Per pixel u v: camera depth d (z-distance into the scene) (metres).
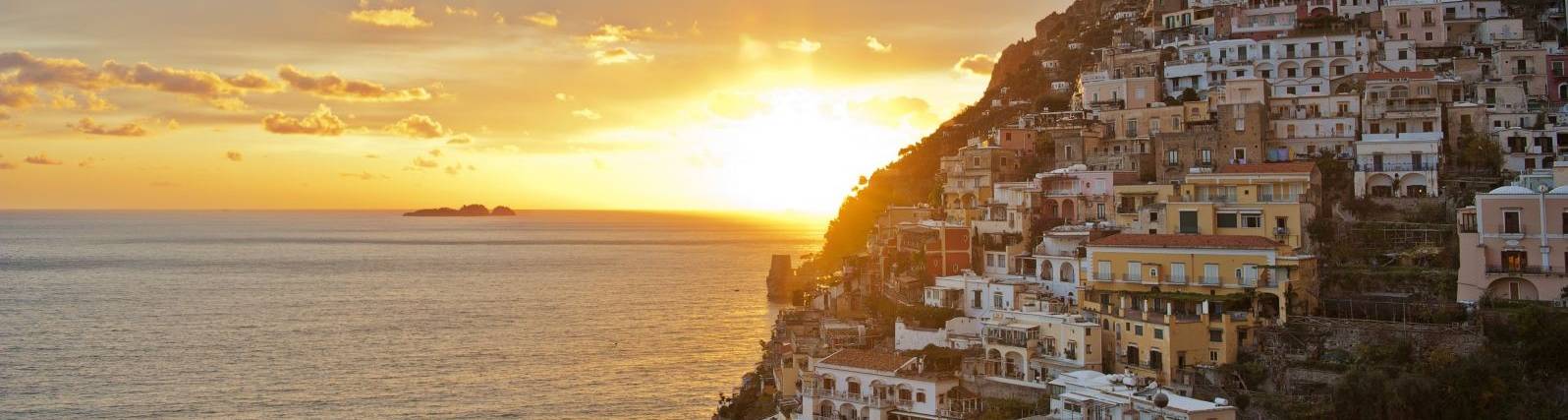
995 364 122.12
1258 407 103.62
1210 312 112.81
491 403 180.88
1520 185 127.25
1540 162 153.62
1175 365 111.00
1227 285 119.12
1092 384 103.56
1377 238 133.75
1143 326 114.12
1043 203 157.75
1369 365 105.50
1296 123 160.50
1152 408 95.75
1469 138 155.38
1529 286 114.31
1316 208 136.12
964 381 120.94
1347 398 101.00
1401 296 121.38
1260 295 115.56
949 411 117.94
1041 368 118.50
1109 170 158.38
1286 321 114.31
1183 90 190.12
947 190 184.00
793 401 134.75
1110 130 179.00
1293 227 131.62
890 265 169.25
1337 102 163.50
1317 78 182.25
